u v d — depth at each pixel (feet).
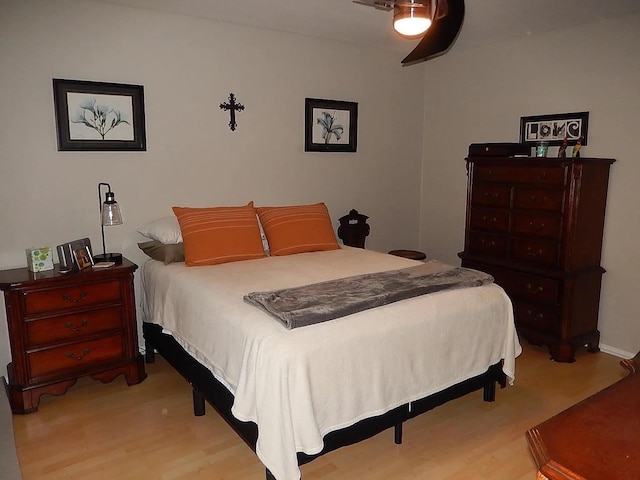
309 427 5.66
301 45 12.25
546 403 8.73
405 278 7.97
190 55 10.69
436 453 7.23
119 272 8.95
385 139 14.34
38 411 8.40
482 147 11.84
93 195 9.96
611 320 10.99
